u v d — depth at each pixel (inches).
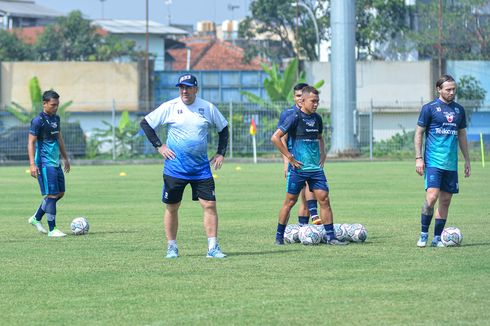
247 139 4328.3
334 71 4220.0
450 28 5718.5
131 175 3159.5
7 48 6683.1
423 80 5241.1
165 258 1125.1
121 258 1130.0
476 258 1089.4
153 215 1754.4
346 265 1042.1
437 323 737.6
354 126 4234.7
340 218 1637.6
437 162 1183.6
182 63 7514.8
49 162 1396.4
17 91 5032.0
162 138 4288.9
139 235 1401.3
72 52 6850.4
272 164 3875.5
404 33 5984.3
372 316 764.6
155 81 5255.9
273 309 796.6
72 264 1080.2
